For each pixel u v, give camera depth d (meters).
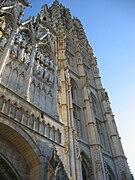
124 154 42.41
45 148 23.47
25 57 33.28
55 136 26.36
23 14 41.91
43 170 21.31
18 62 30.81
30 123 23.98
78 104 45.03
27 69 31.53
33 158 22.08
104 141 44.22
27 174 21.78
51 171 20.92
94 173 32.50
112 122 48.56
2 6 36.94
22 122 22.91
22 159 22.52
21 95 26.50
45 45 42.47
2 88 23.47
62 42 54.03
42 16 57.81
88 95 47.22
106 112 50.59
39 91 30.97
